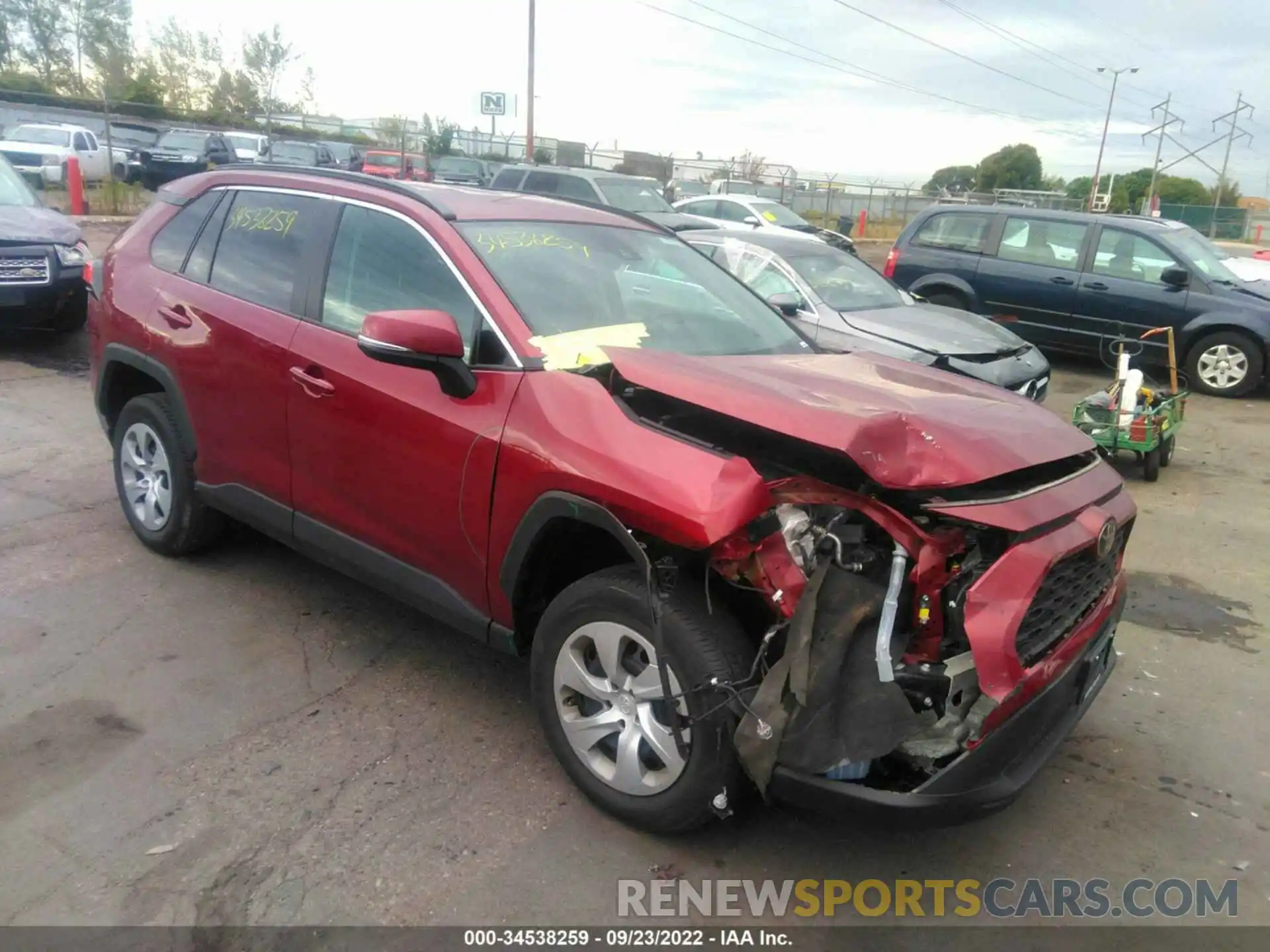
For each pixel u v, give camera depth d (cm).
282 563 506
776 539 272
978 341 796
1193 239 1184
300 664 410
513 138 3231
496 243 378
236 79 4538
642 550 283
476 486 332
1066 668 299
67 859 290
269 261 431
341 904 280
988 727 269
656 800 300
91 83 4528
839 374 347
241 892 282
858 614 265
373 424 364
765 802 316
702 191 3150
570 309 367
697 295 422
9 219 919
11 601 447
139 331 471
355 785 332
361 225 402
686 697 281
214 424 441
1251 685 443
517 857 302
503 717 379
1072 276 1155
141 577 479
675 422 322
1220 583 563
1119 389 780
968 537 280
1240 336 1085
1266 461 846
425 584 362
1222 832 338
